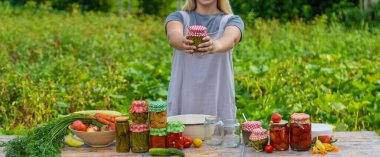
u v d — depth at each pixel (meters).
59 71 9.95
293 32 16.02
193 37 4.10
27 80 8.41
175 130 3.93
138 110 3.96
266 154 3.92
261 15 20.03
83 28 17.03
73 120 4.12
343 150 3.97
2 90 7.96
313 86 8.89
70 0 27.75
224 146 4.09
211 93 4.63
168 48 13.39
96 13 25.19
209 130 4.12
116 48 13.30
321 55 11.52
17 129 6.74
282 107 7.77
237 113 7.52
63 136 4.11
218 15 4.62
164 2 27.86
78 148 4.09
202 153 3.95
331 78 9.49
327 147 3.95
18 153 3.92
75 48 13.60
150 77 9.80
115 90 8.72
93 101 8.34
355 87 8.88
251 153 3.95
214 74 4.61
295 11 19.78
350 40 13.65
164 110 3.96
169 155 3.90
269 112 7.46
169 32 4.50
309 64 10.25
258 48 13.97
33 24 18.03
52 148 3.87
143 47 14.30
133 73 9.88
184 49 4.17
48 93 8.04
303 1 20.31
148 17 22.47
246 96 8.62
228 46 4.33
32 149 3.83
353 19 17.56
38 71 9.95
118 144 3.99
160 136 3.95
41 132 4.04
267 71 9.92
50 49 12.88
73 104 8.05
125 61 11.97
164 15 27.73
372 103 8.06
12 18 20.08
